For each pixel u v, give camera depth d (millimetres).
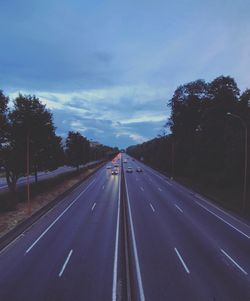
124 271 18703
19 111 43844
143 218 33938
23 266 19547
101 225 30578
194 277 17812
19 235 27000
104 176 86500
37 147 45781
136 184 67938
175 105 95188
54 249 23016
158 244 24297
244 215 37062
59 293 15750
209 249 23172
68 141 89875
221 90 71438
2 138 40594
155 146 134750
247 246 24156
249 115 61125
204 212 38406
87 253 22047
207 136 71125
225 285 16719
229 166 58469
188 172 83750
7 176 42438
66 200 46188
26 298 15203
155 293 15766
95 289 16234
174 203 44469
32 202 42062
